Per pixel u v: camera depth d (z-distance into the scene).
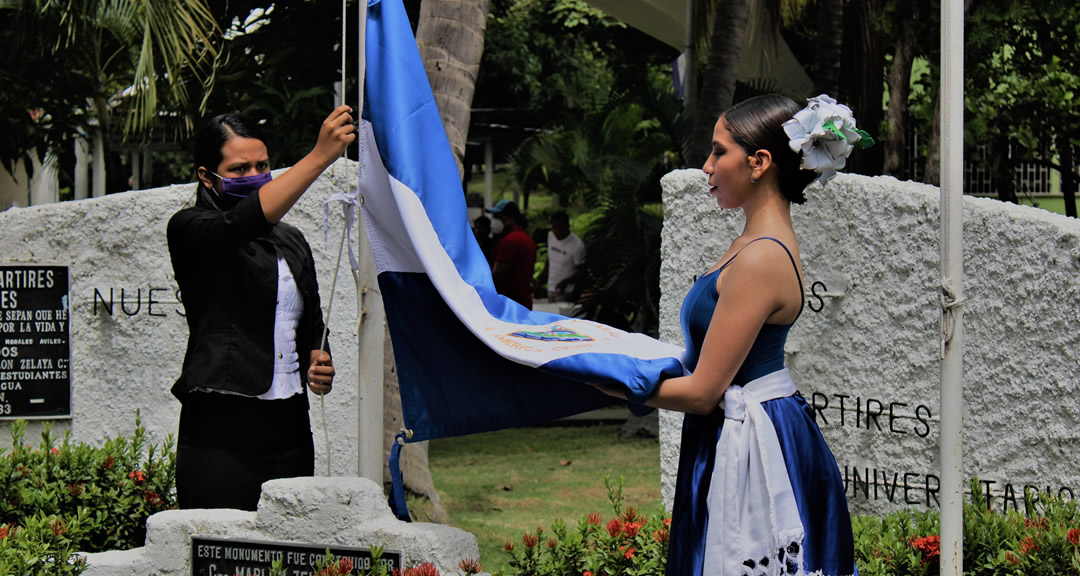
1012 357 4.88
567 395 3.47
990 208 4.93
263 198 3.94
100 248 6.64
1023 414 4.86
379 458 5.15
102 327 6.64
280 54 10.49
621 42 19.20
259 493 4.16
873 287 5.32
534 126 24.02
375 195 3.73
